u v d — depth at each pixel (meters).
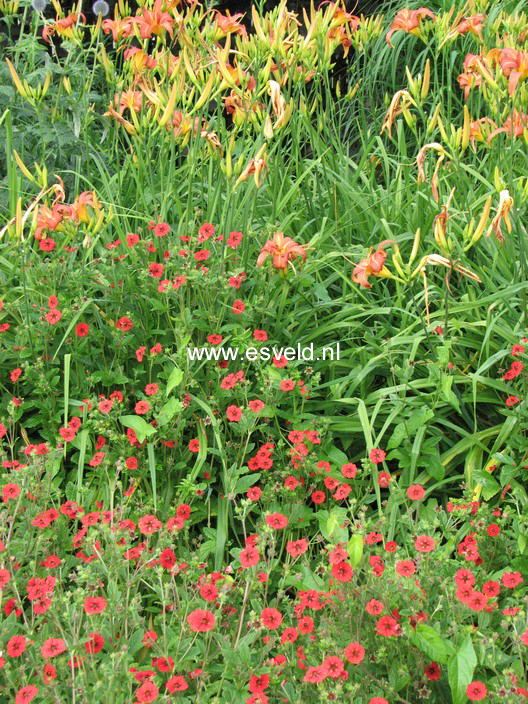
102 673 1.89
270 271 2.97
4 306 2.88
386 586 2.00
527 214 3.49
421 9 3.42
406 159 4.00
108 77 3.60
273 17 3.33
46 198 3.28
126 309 3.02
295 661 1.97
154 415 2.63
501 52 2.91
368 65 5.03
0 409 2.88
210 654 2.11
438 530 2.68
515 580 2.04
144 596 2.29
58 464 2.62
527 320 2.85
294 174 4.26
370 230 3.65
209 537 2.57
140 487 2.76
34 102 3.22
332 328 3.06
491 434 2.82
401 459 2.71
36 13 3.99
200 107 3.04
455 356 3.04
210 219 3.22
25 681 1.86
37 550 2.25
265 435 2.89
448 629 1.90
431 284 3.31
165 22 3.09
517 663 1.87
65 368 2.71
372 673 1.97
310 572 2.12
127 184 3.91
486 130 3.27
